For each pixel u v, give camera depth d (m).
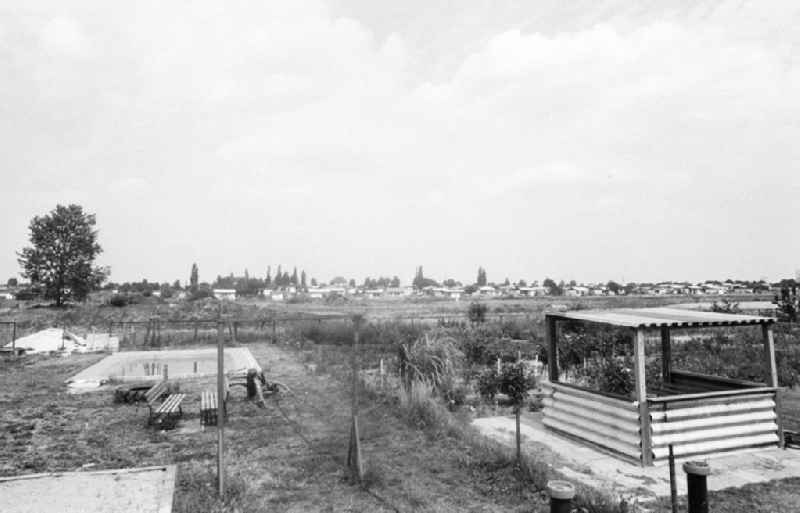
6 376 17.06
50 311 44.34
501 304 72.75
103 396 13.77
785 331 24.58
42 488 7.05
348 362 17.75
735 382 9.29
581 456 8.26
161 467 7.88
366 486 7.00
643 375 7.88
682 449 7.93
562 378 14.89
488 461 7.78
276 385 13.55
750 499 6.36
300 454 8.50
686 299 87.06
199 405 12.66
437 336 17.48
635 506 6.11
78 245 56.62
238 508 6.38
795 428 9.51
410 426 9.95
